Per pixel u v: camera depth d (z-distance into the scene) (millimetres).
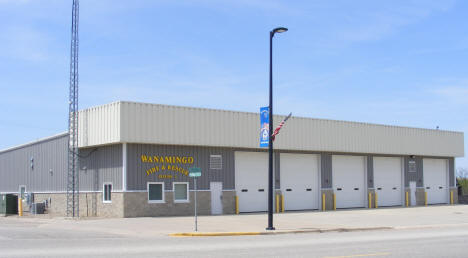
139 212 31078
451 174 49688
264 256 14570
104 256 14328
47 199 37969
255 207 36469
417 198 46438
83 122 33781
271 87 24859
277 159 37750
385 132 43688
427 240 19906
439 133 48156
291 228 25422
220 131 34094
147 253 15156
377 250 16344
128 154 30922
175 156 32750
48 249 16078
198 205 33344
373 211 38344
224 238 21219
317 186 39938
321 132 39438
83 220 29250
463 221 31141
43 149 38969
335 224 27969
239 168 35906
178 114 32375
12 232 22188
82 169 34531
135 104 30734
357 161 42844
